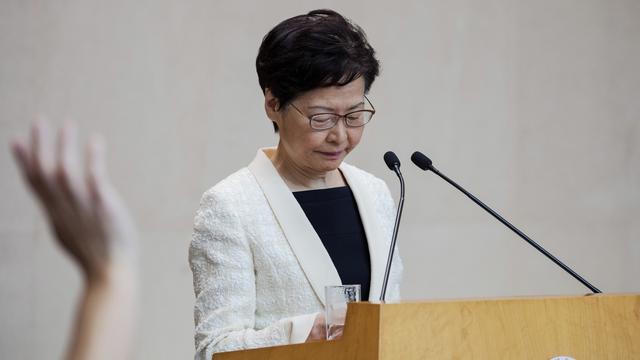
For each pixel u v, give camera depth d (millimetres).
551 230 11914
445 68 11797
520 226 11828
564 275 11914
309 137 5070
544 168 11961
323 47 4973
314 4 11469
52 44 10922
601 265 12016
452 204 11695
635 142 12195
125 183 11000
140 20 11125
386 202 5566
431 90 11734
